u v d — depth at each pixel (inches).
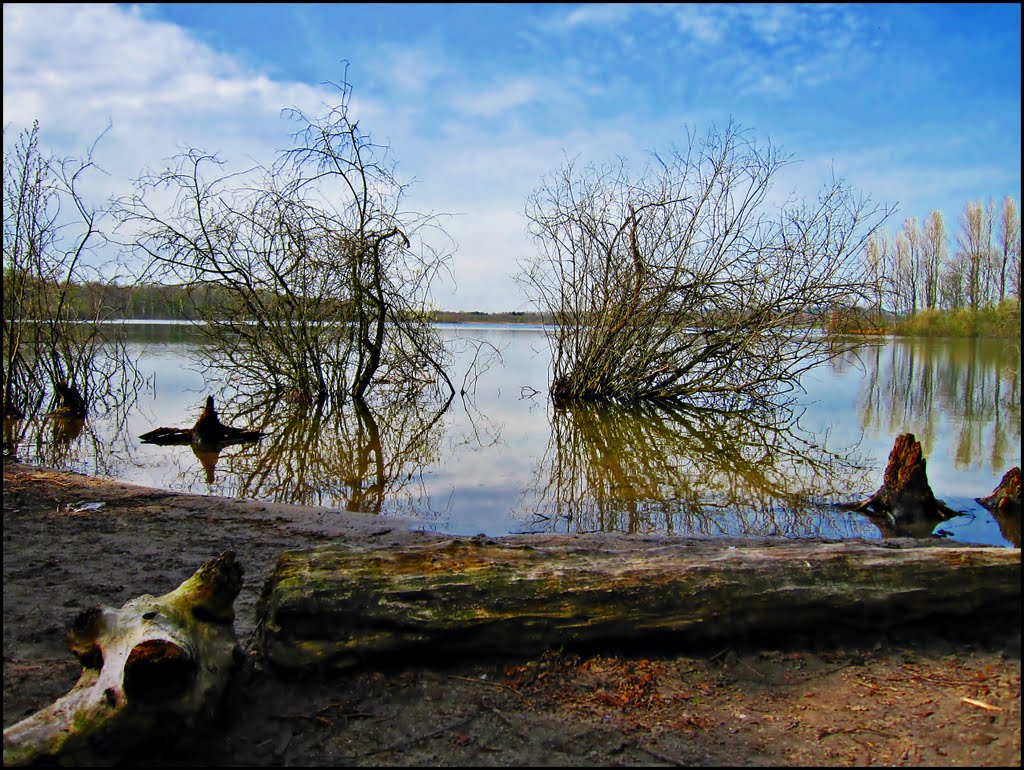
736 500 315.6
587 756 115.3
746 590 146.7
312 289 591.5
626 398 650.2
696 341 605.9
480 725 123.6
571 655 143.5
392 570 144.8
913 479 283.7
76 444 428.8
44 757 105.7
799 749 117.2
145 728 110.8
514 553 154.6
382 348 663.8
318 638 136.4
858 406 621.6
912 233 1686.8
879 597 149.0
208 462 390.6
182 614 126.0
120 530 230.5
